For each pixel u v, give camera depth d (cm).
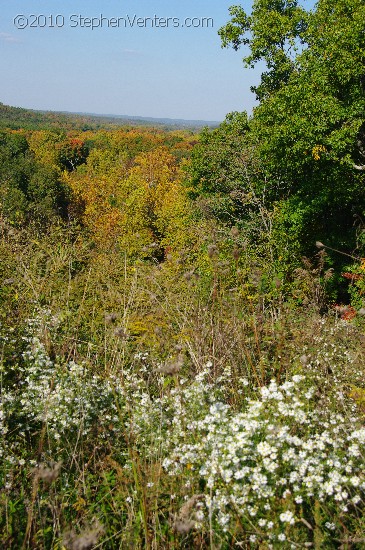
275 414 293
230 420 305
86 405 359
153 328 519
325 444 300
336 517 262
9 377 406
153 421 347
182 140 11350
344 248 1661
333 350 460
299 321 541
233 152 1930
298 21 1842
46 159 8569
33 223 991
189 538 272
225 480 264
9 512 278
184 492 281
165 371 311
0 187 1645
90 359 470
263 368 406
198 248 1227
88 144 11019
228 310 487
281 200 1769
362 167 1516
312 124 1480
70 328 523
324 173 1598
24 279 623
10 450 327
